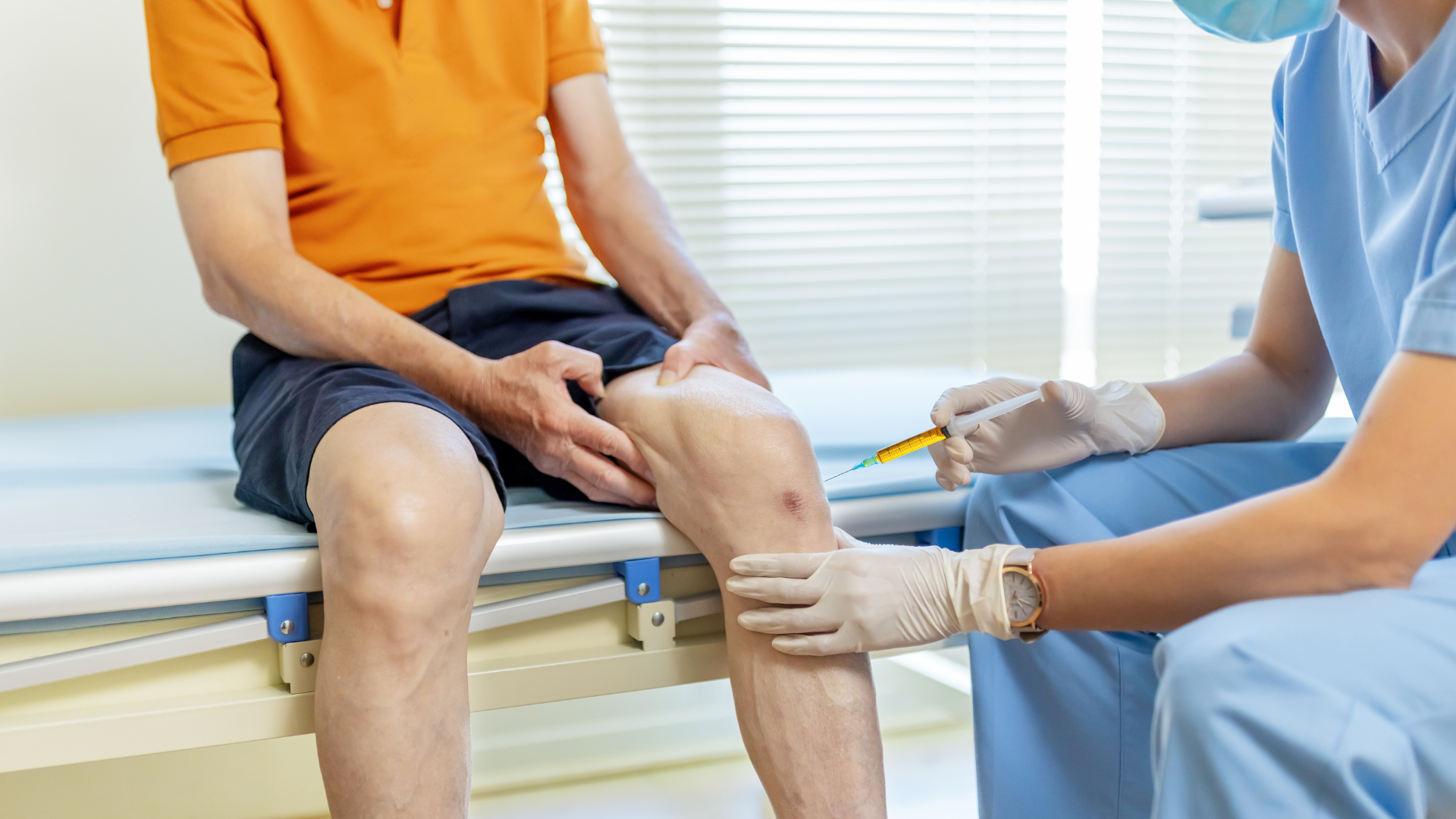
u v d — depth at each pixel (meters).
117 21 2.15
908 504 1.10
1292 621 0.67
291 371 1.10
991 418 1.05
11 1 2.09
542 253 1.33
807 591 0.86
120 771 1.49
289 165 1.24
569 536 0.97
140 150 2.19
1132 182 3.10
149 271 2.22
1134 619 0.78
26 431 1.82
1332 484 0.72
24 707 0.86
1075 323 3.13
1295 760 0.62
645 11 2.62
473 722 1.72
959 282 2.97
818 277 2.86
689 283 1.31
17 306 2.15
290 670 0.90
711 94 2.70
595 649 1.02
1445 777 0.63
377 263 1.24
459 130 1.26
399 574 0.79
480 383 1.04
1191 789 0.65
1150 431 1.08
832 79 2.78
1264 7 0.87
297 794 1.57
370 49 1.22
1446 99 0.85
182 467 1.40
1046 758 1.04
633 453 1.00
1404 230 0.89
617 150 1.41
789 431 0.94
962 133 2.92
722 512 0.93
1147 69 3.07
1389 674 0.64
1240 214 1.96
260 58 1.17
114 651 0.86
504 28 1.30
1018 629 0.83
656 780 1.67
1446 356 0.71
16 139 2.12
